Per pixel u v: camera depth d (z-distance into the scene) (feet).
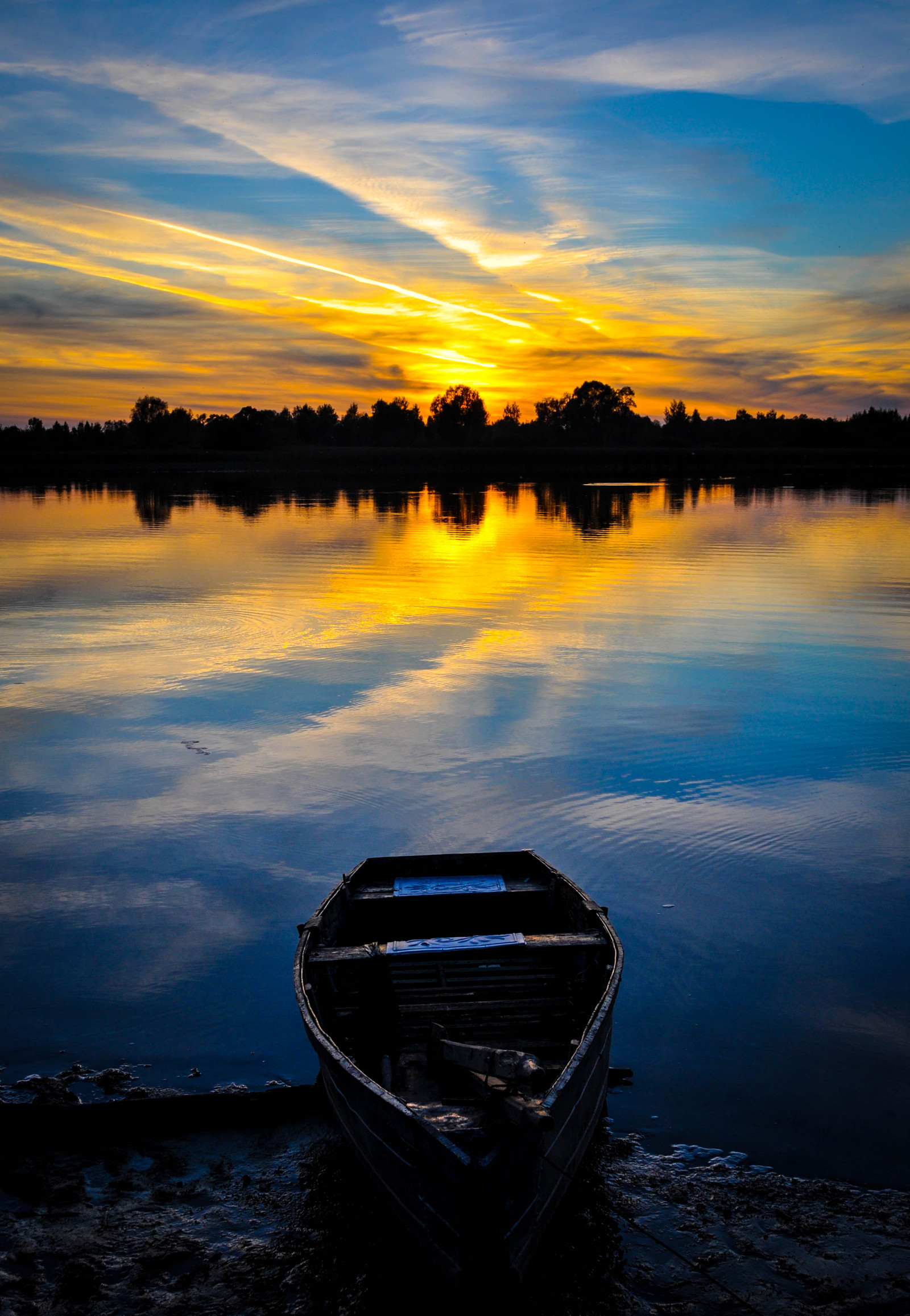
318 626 73.92
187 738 46.98
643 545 127.34
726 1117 20.61
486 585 93.25
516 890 26.94
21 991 25.48
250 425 647.56
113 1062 22.49
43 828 36.19
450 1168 14.57
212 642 68.39
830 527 150.30
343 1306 16.05
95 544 133.49
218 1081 21.79
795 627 71.00
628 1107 20.97
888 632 68.59
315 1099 20.97
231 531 154.61
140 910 29.94
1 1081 21.74
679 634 69.05
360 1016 22.13
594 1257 17.04
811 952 27.22
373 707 51.60
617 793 38.96
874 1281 16.42
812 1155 19.45
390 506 212.02
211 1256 17.08
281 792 39.65
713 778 40.50
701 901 30.14
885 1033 23.53
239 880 31.91
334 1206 18.30
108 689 56.03
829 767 41.55
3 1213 18.12
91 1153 19.92
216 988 25.55
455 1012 22.25
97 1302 16.10
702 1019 24.16
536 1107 14.99
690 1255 17.08
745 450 565.53
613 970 20.85
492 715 50.01
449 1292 15.15
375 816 37.01
